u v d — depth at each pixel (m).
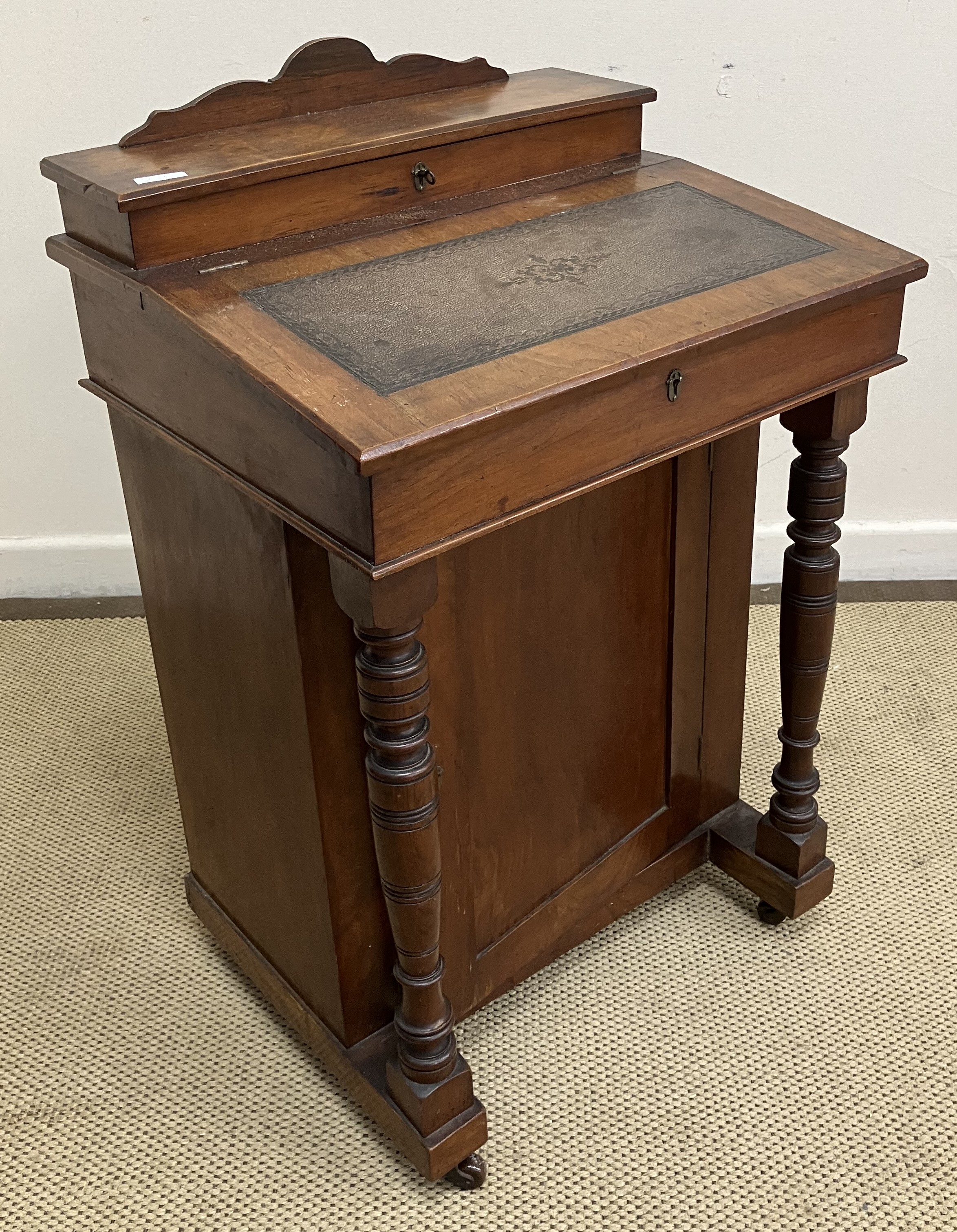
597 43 2.52
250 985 2.02
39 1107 1.81
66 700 2.68
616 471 1.37
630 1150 1.73
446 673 1.54
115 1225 1.65
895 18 2.48
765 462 2.94
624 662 1.81
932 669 2.71
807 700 1.91
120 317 1.44
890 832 2.27
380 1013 1.78
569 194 1.68
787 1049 1.87
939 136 2.60
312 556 1.39
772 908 2.08
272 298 1.36
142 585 1.79
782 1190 1.67
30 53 2.46
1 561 3.01
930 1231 1.61
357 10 2.47
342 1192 1.69
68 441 2.87
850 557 3.06
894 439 2.92
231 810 1.81
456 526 1.24
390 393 1.21
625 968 2.02
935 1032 1.89
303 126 1.58
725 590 1.91
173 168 1.42
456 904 1.71
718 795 2.12
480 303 1.39
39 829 2.34
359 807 1.60
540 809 1.79
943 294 2.75
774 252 1.56
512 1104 1.80
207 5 2.44
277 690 1.53
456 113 1.64
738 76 2.55
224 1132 1.77
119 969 2.05
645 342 1.33
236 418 1.29
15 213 2.60
